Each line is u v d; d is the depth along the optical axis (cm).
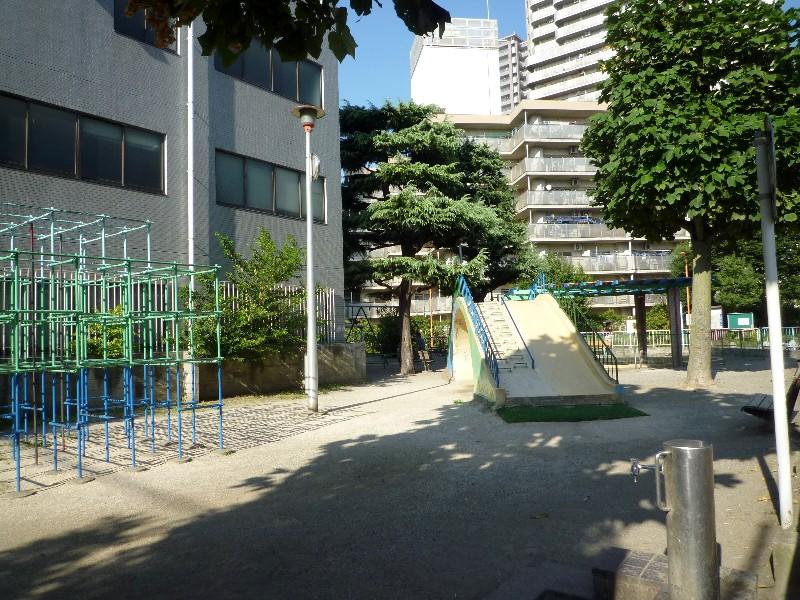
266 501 664
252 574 464
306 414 1301
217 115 1795
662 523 546
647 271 5191
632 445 888
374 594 421
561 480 709
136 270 1513
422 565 470
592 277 5259
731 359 2572
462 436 1002
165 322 1195
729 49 1369
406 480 734
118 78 1564
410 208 2186
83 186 1471
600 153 1578
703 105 1320
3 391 1184
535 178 5394
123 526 592
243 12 371
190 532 568
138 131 1603
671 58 1395
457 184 2433
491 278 2961
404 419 1204
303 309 1756
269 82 1970
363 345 2050
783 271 3559
